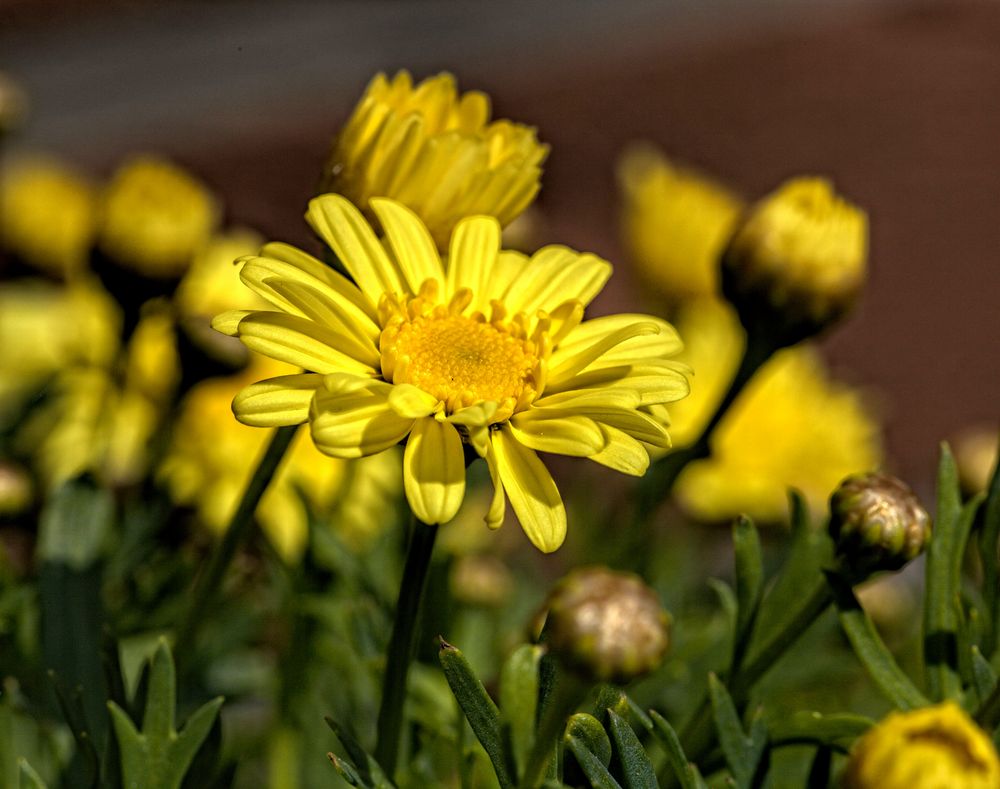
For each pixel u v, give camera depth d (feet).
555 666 1.38
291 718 1.59
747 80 4.20
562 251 1.45
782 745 1.43
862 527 1.42
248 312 1.37
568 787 1.38
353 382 1.34
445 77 1.47
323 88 3.82
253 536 1.66
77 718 1.47
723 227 1.93
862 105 4.16
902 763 1.30
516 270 1.45
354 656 1.58
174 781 1.42
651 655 1.33
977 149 4.08
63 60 3.91
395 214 1.42
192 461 1.70
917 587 2.02
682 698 1.65
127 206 1.64
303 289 1.37
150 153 3.44
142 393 1.68
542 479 1.37
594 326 1.42
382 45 4.13
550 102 3.98
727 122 4.03
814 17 4.51
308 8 4.39
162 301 1.67
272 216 3.33
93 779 1.45
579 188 3.72
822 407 1.97
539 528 1.36
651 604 1.33
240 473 1.70
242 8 4.35
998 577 1.45
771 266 1.56
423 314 1.40
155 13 4.25
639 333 1.38
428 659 1.57
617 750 1.38
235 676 1.65
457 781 1.56
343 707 1.63
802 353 2.02
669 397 1.38
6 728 1.51
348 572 1.58
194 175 3.38
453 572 1.61
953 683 1.43
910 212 3.89
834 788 1.43
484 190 1.44
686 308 1.97
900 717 1.31
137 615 1.60
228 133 3.56
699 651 1.62
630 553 1.60
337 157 1.45
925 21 4.57
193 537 1.67
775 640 1.46
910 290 3.80
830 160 3.94
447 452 1.36
